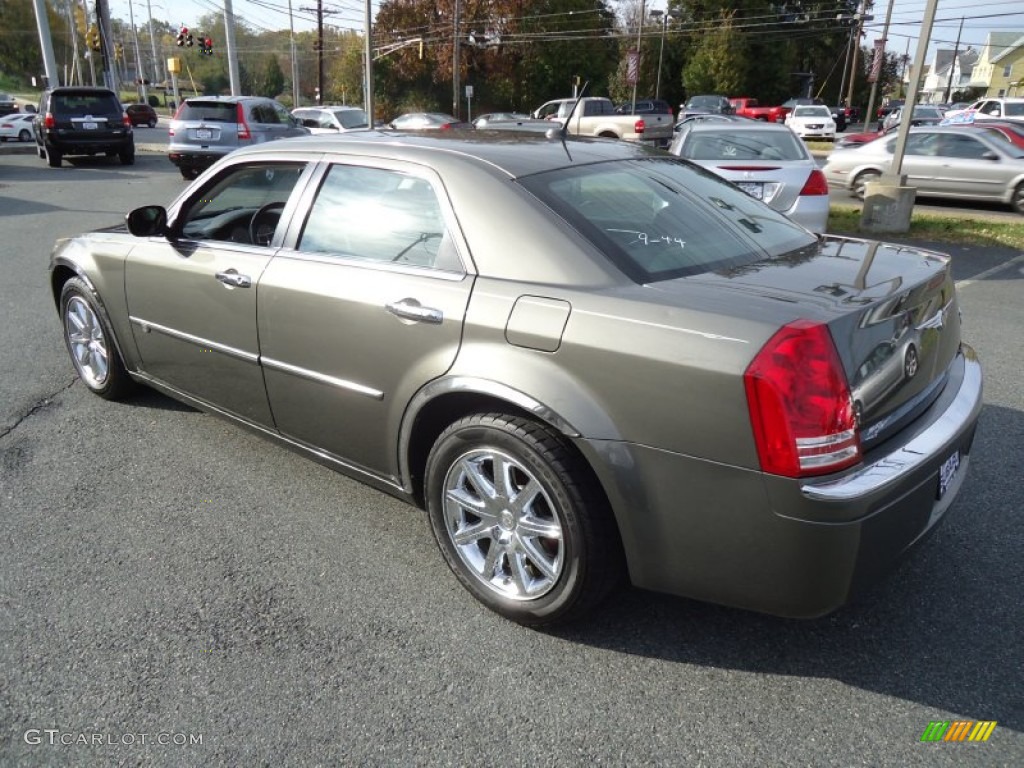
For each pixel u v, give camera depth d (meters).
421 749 2.28
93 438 4.35
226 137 16.19
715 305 2.32
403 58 55.88
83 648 2.70
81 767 2.23
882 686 2.49
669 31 60.06
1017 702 2.41
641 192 3.04
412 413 2.88
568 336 2.45
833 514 2.13
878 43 39.16
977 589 2.94
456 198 2.88
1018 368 5.28
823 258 2.86
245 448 4.24
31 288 7.67
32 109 38.34
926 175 14.06
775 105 61.41
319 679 2.55
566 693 2.48
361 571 3.14
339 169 3.31
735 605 2.38
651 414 2.31
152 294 4.03
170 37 107.62
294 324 3.28
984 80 92.38
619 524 2.44
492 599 2.82
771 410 2.12
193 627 2.80
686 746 2.27
